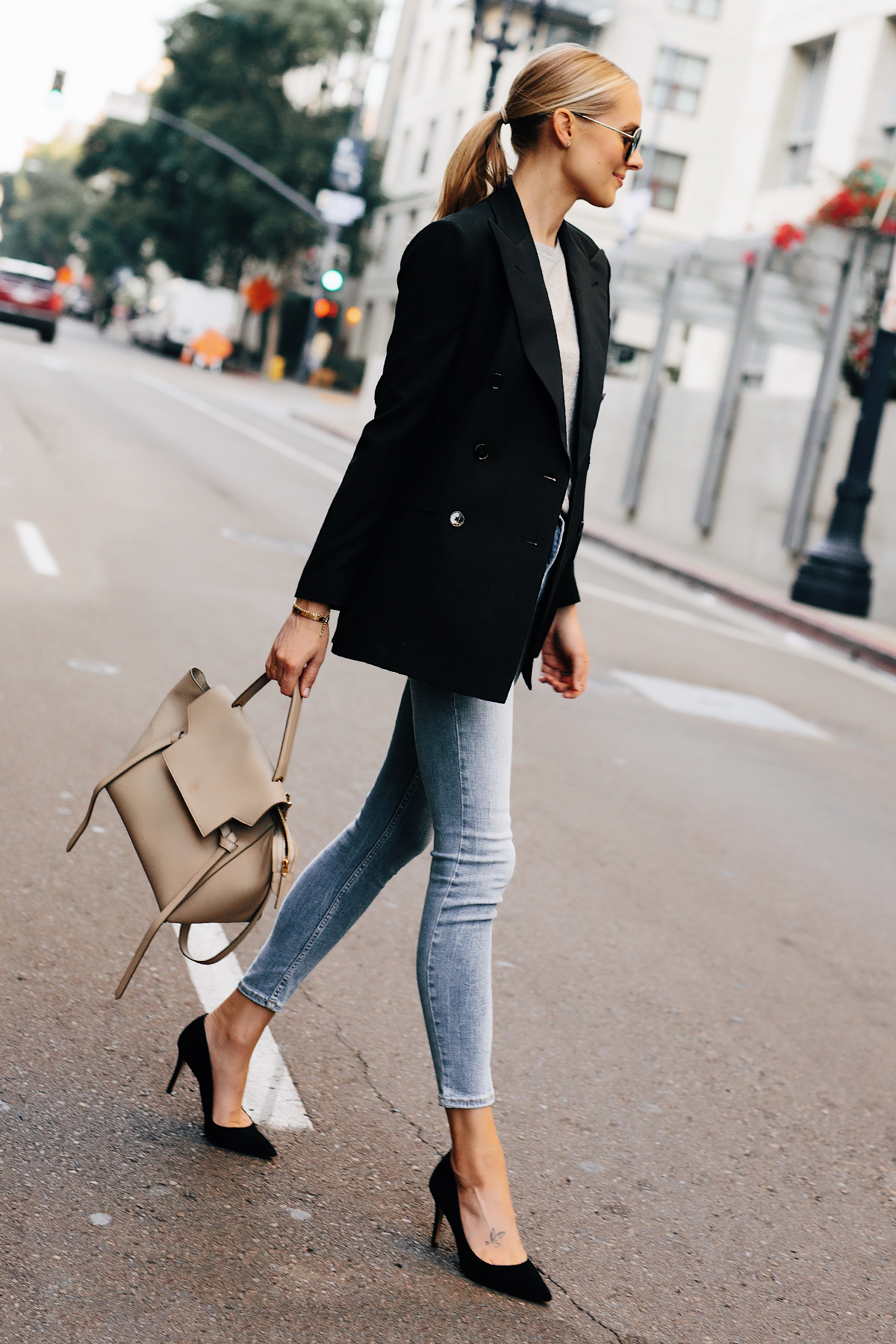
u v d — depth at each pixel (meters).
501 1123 3.18
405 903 4.53
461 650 2.41
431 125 52.22
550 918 4.68
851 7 24.61
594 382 2.50
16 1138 2.68
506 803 2.59
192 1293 2.30
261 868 2.51
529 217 2.50
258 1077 3.15
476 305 2.37
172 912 2.46
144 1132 2.80
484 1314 2.41
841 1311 2.66
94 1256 2.36
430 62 52.78
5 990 3.32
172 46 53.91
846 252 16.83
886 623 15.92
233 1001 2.78
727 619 14.43
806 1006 4.33
